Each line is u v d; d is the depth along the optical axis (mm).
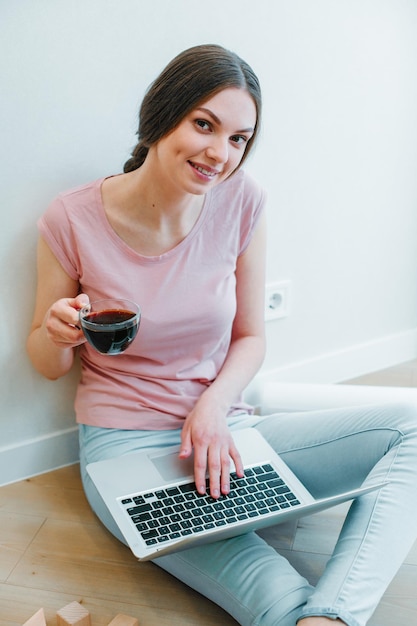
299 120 2148
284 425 1839
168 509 1596
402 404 1720
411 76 2297
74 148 1838
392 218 2463
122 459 1717
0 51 1675
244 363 1863
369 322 2572
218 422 1713
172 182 1582
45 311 1806
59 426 2086
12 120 1739
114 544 1829
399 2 2180
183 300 1741
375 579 1462
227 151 1517
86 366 1906
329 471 1763
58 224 1713
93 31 1761
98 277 1724
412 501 1574
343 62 2154
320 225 2322
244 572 1518
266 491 1660
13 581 1718
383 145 2338
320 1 2051
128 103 1866
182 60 1505
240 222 1810
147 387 1817
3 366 1946
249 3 1950
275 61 2047
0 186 1779
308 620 1398
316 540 1843
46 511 1944
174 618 1619
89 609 1644
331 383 2555
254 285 1895
